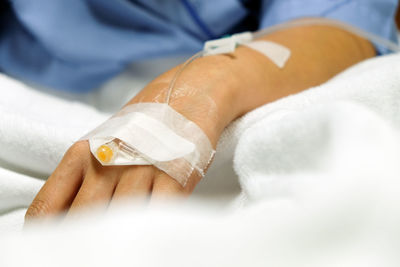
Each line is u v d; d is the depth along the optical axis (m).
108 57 0.68
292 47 0.57
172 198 0.41
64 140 0.46
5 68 0.71
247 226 0.31
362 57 0.60
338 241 0.30
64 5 0.63
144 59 0.72
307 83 0.54
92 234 0.31
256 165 0.40
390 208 0.30
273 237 0.31
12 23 0.69
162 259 0.30
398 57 0.49
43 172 0.47
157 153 0.41
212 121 0.45
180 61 0.74
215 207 0.43
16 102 0.53
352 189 0.31
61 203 0.42
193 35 0.71
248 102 0.49
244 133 0.44
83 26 0.65
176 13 0.68
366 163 0.32
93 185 0.42
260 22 0.69
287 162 0.38
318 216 0.31
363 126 0.33
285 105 0.47
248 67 0.51
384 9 0.64
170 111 0.44
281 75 0.53
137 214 0.32
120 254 0.30
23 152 0.46
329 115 0.35
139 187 0.41
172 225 0.31
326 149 0.34
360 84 0.44
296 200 0.32
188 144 0.42
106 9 0.66
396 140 0.32
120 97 0.70
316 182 0.32
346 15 0.63
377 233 0.30
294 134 0.37
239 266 0.30
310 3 0.63
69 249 0.30
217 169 0.47
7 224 0.44
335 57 0.58
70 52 0.66
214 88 0.47
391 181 0.31
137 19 0.67
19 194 0.46
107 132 0.42
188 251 0.30
